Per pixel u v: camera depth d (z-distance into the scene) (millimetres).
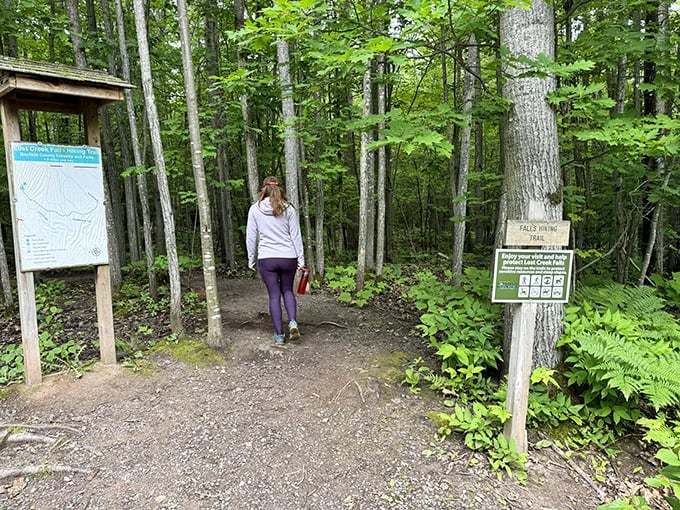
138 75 8984
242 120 7922
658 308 4422
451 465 2844
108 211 7402
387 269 8836
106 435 3098
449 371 3715
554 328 3672
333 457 2891
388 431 3180
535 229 2830
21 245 3543
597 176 7992
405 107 10406
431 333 4094
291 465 2811
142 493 2555
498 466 2832
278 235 4648
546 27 3418
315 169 8312
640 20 5715
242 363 4281
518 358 2865
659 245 7109
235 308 6449
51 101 3875
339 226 11867
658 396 2885
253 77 6293
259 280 8953
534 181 3449
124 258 9469
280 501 2506
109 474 2711
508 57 3117
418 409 3479
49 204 3674
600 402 3477
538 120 3414
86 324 5836
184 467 2777
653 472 3027
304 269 4863
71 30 6977
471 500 2553
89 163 3906
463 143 6816
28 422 3211
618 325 3744
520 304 2848
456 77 10016
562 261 2830
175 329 4871
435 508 2479
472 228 12719
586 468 3012
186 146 8992
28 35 8094
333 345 4789
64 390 3648
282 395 3678
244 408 3471
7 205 10383
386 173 10945
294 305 4785
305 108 7277
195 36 11695
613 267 7945
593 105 3498
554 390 3613
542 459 3018
